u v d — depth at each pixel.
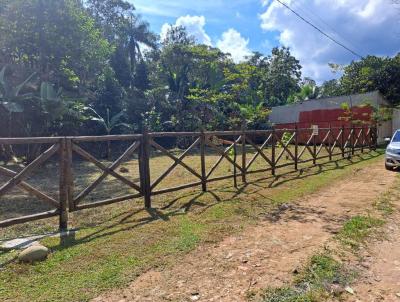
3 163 15.73
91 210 6.45
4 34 18.05
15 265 3.93
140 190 6.52
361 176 10.44
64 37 19.14
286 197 7.51
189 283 3.60
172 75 30.39
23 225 5.49
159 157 17.75
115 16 38.38
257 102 33.69
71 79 21.34
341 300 3.31
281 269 3.93
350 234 5.07
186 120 27.39
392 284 3.64
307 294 3.36
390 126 25.78
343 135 15.23
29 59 20.11
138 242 4.71
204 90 26.66
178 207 6.62
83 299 3.25
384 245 4.71
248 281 3.65
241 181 9.38
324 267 3.97
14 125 16.88
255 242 4.78
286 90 46.66
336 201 7.21
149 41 39.31
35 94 17.33
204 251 4.44
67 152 5.28
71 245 4.59
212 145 8.24
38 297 3.26
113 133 24.95
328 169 11.77
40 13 18.03
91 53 22.50
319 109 27.39
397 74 29.08
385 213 6.22
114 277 3.68
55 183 10.18
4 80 15.92
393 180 9.70
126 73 34.94
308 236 5.04
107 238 4.86
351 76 34.53
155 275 3.77
